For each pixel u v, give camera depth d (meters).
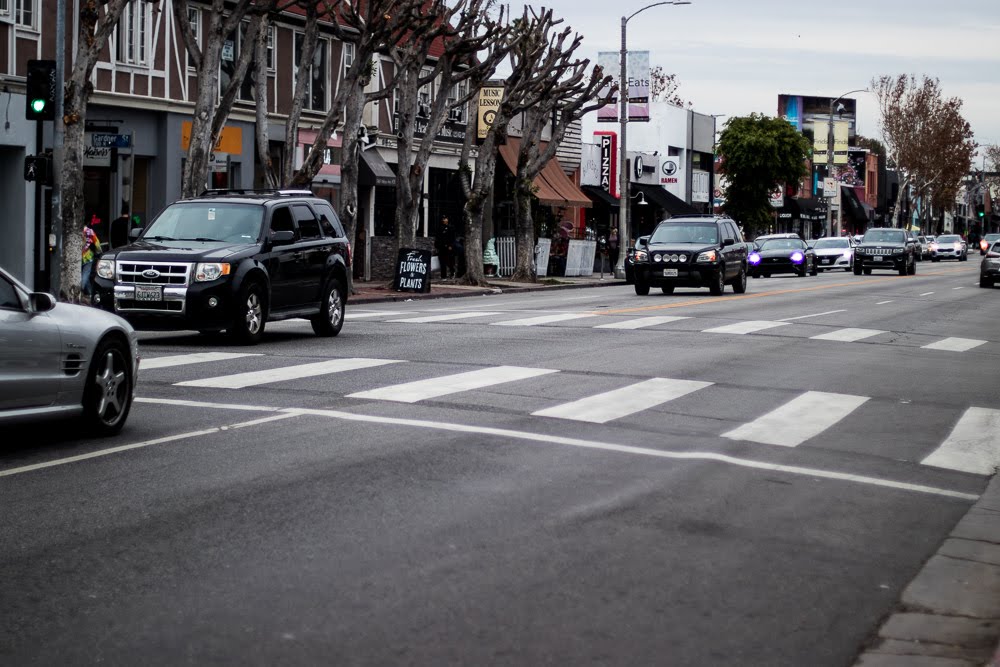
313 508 7.75
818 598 6.25
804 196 105.38
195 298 17.30
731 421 11.84
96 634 5.39
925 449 10.84
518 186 44.28
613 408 12.30
